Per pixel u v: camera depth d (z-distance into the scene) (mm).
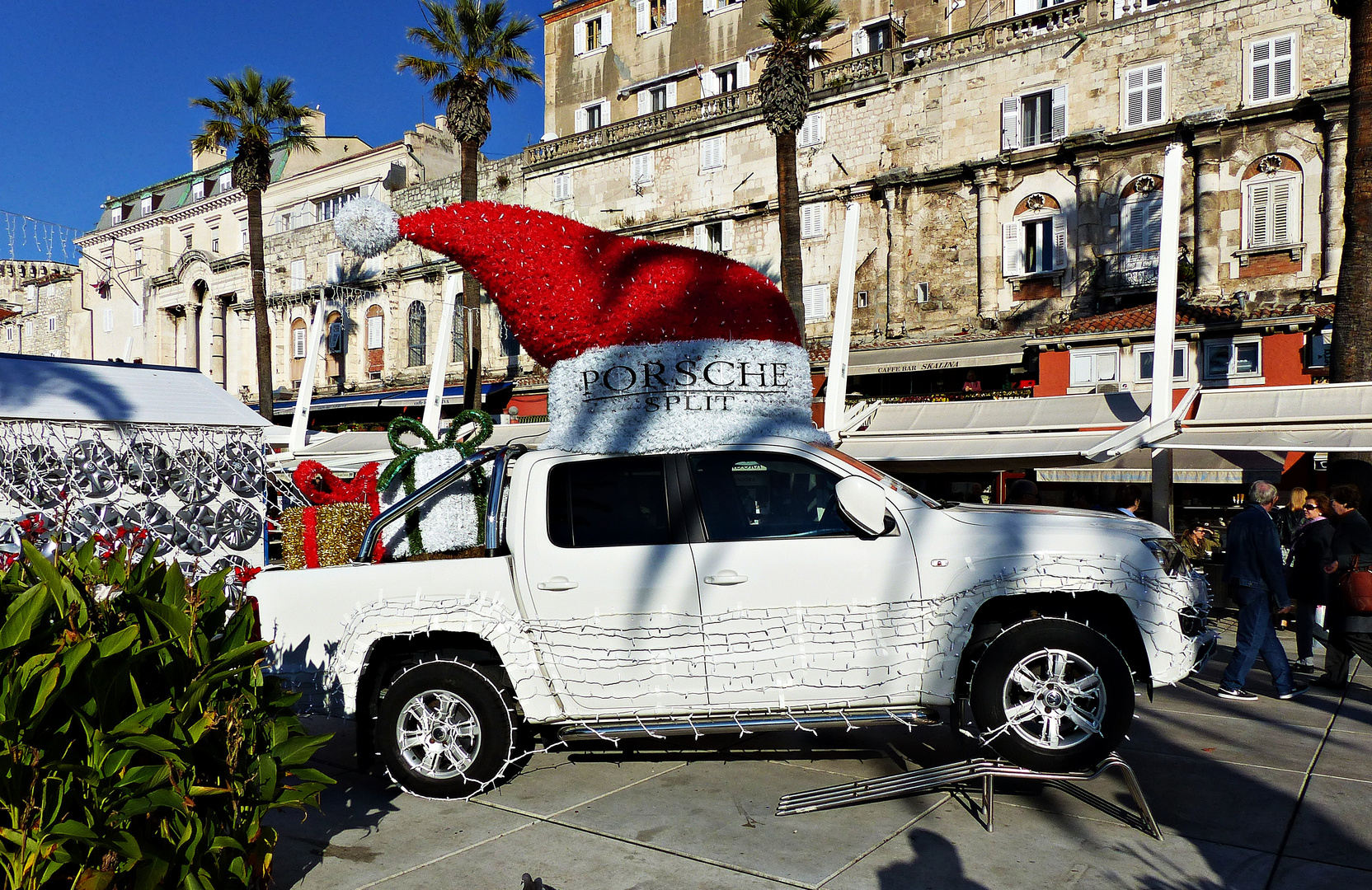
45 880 2723
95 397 10430
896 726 6211
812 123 26328
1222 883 3721
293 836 4492
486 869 4043
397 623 5047
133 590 3219
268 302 40062
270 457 12508
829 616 4855
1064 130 22562
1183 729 6199
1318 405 12117
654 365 5273
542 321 5387
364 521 6621
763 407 5352
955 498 19516
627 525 5078
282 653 5164
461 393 32281
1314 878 3742
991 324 23312
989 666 4738
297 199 40312
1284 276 19875
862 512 4719
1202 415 12789
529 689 4957
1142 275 21406
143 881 2871
